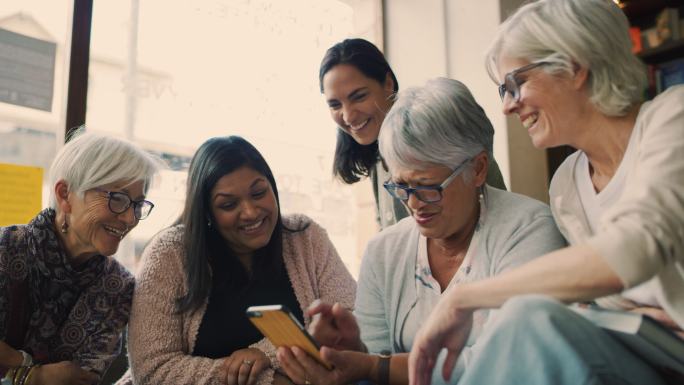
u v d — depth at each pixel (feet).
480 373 1.97
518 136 8.20
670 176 2.33
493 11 8.42
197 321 4.81
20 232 4.52
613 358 1.90
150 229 6.96
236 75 8.07
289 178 8.55
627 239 2.15
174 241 5.00
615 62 2.94
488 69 3.43
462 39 8.81
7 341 4.36
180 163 7.38
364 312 4.08
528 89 3.08
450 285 3.66
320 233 5.59
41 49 6.47
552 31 2.96
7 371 4.18
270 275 5.13
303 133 8.79
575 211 3.44
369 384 3.58
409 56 9.57
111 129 6.84
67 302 4.59
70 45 6.49
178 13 7.57
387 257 4.04
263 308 2.85
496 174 4.84
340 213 9.16
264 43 8.45
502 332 1.94
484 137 3.56
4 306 4.31
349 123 6.06
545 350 1.85
